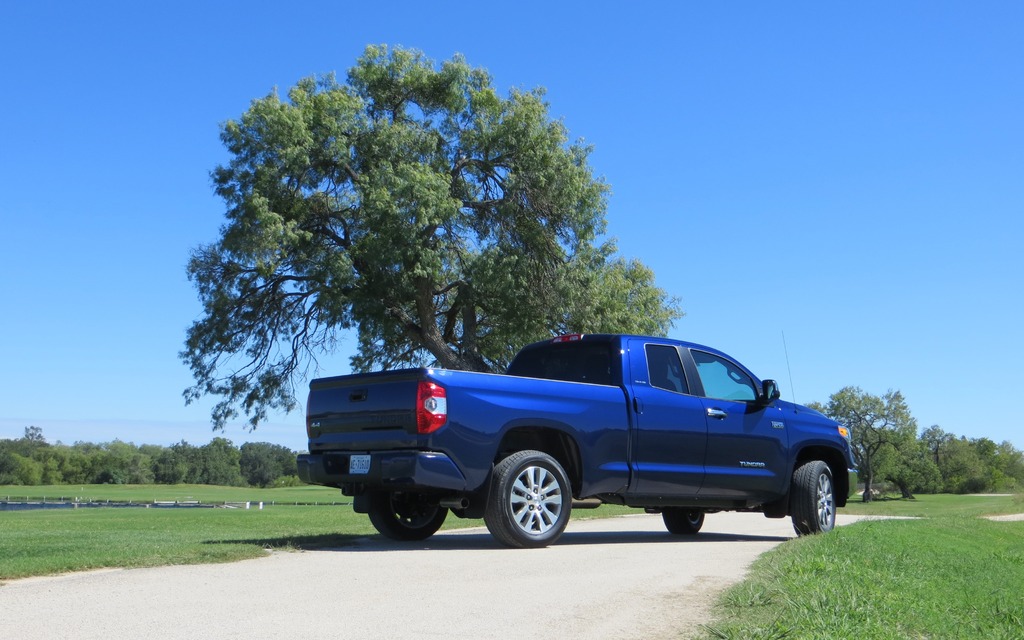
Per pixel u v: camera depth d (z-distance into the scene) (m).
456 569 6.97
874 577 6.90
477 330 36.91
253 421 34.53
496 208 34.84
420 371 8.09
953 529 12.14
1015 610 6.82
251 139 32.78
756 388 10.57
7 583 6.21
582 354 9.72
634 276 43.97
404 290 32.81
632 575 6.81
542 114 35.81
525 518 8.51
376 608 5.41
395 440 8.18
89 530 12.25
